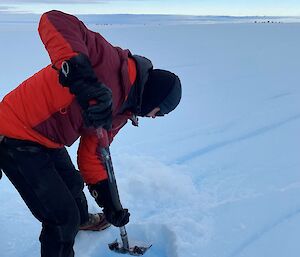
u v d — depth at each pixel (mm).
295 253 2100
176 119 4051
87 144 1897
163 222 2309
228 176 2881
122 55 1712
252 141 3500
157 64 6949
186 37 11500
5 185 2701
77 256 2119
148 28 14875
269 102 4637
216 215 2404
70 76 1478
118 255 2184
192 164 3074
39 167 1686
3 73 5938
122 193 2607
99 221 2270
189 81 5691
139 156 3145
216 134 3670
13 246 2172
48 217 1735
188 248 2125
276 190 2666
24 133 1648
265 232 2252
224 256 2076
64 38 1525
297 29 14438
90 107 1494
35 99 1625
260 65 6875
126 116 1820
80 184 2062
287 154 3238
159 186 2652
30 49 8562
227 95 4949
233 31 13594
